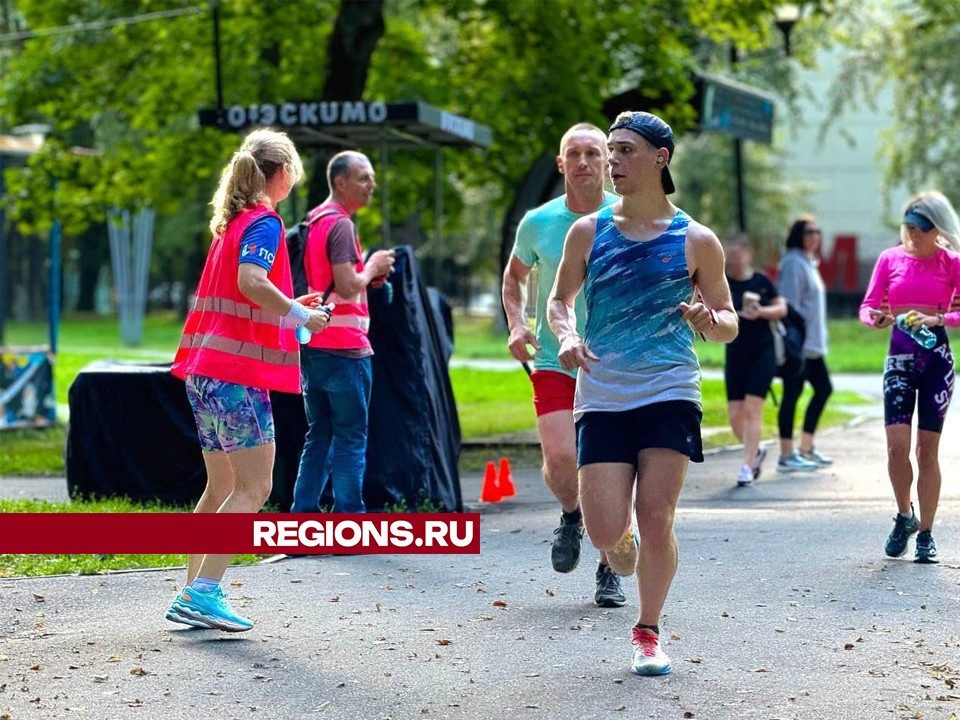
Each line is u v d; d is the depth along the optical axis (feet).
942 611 60.95
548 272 63.57
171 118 199.52
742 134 193.77
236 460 57.36
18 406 156.35
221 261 57.36
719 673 50.72
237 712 46.16
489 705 46.85
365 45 153.69
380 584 67.15
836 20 344.49
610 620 59.41
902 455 73.10
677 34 184.96
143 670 51.03
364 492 87.76
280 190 59.16
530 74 179.63
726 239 110.01
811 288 118.73
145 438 93.71
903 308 74.02
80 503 91.40
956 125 370.32
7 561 72.95
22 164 203.62
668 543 49.93
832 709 46.29
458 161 189.57
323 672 51.03
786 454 117.60
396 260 90.84
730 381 110.01
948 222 74.08
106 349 359.87
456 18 181.68
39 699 47.50
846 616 59.98
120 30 190.90
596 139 63.41
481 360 320.50
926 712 45.98
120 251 392.68
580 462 50.65
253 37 184.03
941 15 262.26
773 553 75.25
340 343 77.25
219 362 56.75
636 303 49.85
